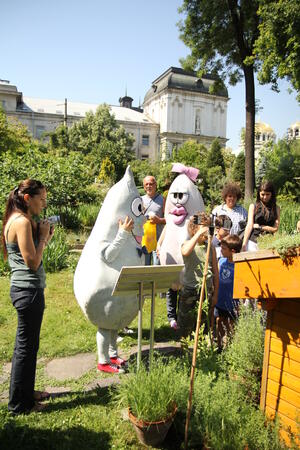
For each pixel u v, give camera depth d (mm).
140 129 59438
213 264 3707
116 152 41062
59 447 2664
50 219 3643
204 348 3342
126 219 3564
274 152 21516
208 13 17656
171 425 2781
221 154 36406
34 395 3271
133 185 3893
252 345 2984
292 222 9078
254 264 2441
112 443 2717
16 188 2934
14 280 2922
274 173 20078
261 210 4871
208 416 2611
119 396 2939
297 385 2381
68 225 12500
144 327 4980
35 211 2930
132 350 4305
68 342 4457
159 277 3072
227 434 2461
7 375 3727
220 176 28000
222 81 19578
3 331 4707
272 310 2547
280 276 2254
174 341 4562
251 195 16188
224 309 3953
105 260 3600
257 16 16391
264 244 3842
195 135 58438
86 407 3146
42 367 3906
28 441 2725
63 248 8273
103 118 48875
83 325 4980
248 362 2943
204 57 18922
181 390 2816
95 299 3547
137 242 3852
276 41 13711
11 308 5527
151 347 3113
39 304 2934
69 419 2965
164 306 5812
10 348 4230
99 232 3697
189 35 18797
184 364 3152
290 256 2174
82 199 15852
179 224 4781
